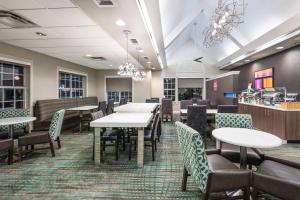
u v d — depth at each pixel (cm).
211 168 221
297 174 212
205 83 1232
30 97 637
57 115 423
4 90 574
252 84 905
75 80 990
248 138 246
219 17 466
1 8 328
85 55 736
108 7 314
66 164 373
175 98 1254
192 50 1234
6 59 545
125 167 358
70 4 316
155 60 850
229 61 947
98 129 371
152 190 277
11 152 374
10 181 304
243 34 744
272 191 192
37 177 318
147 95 1190
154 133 403
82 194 266
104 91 1204
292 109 512
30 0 301
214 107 830
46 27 419
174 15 611
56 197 259
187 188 281
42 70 697
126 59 805
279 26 532
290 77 648
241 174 202
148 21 400
